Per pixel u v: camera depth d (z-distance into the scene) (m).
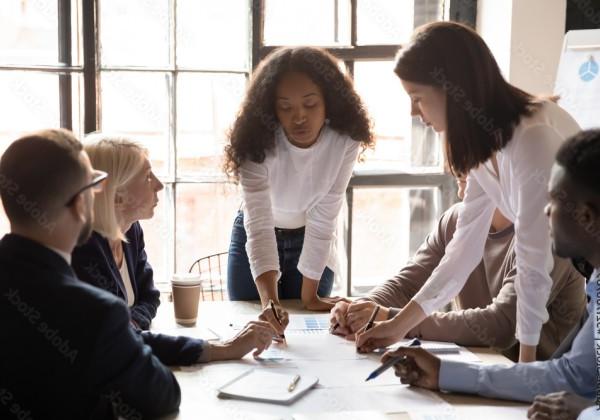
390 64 3.14
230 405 1.55
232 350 1.86
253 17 2.99
